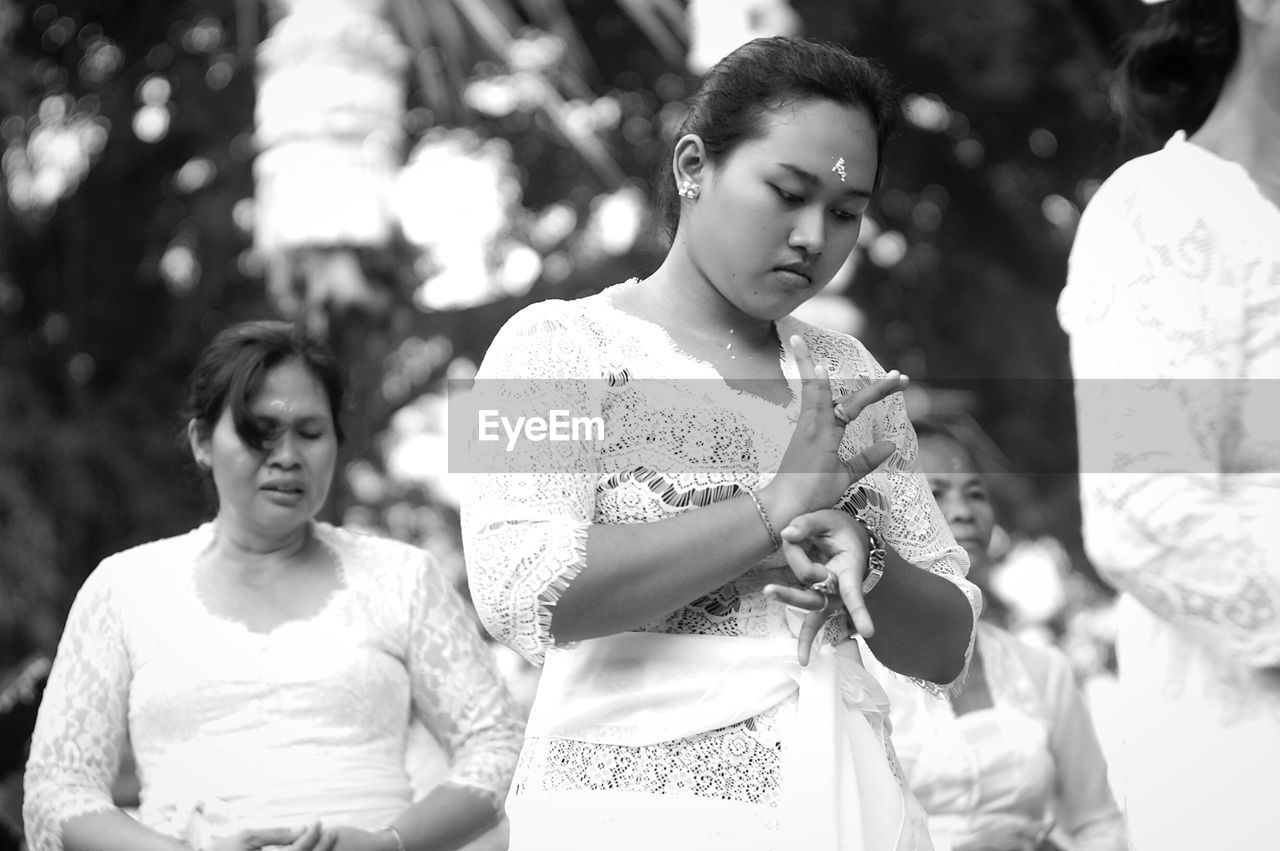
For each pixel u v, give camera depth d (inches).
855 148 310.8
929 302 1535.4
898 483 347.9
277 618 467.8
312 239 835.4
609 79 1508.4
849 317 881.5
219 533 484.7
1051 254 1576.0
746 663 310.0
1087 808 586.9
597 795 306.7
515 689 1016.9
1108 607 1466.5
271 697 457.4
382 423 1362.0
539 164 1469.0
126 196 1422.2
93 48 1417.3
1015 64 1453.0
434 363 1381.6
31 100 1328.7
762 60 317.1
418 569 481.4
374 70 853.2
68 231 1400.1
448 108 1381.6
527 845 310.8
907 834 319.0
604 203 1475.1
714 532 301.9
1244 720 309.4
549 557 301.7
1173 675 319.0
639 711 309.3
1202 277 309.0
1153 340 310.0
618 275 1414.9
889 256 1541.6
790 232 310.0
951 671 340.5
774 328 342.6
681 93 1498.5
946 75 1503.4
